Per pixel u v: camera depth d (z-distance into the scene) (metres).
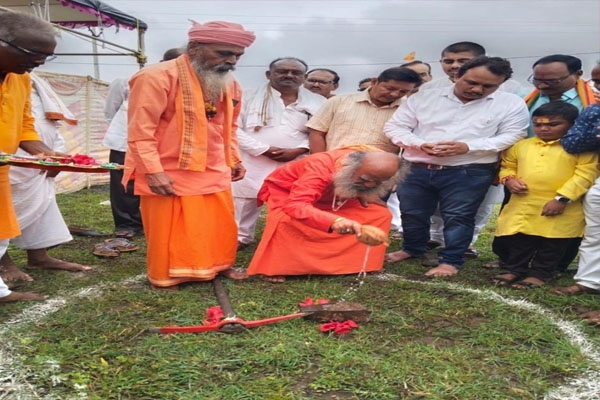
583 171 4.39
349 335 3.64
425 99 5.04
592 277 4.41
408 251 5.50
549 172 4.52
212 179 4.46
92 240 6.25
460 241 5.03
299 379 3.05
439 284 4.73
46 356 3.23
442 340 3.63
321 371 3.13
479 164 4.89
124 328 3.66
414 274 5.07
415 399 2.87
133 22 11.80
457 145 4.71
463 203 4.95
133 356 3.27
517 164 4.78
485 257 5.83
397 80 5.10
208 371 3.10
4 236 4.00
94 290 4.46
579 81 4.87
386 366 3.17
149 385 2.94
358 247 4.88
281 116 5.63
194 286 4.56
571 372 3.19
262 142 5.62
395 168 4.15
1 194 3.97
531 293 4.52
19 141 4.16
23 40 3.54
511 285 4.75
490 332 3.71
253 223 5.89
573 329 3.81
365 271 4.93
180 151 4.25
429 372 3.14
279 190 4.87
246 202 5.73
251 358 3.23
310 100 5.79
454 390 2.94
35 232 4.78
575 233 4.57
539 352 3.47
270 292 4.46
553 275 4.95
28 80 4.16
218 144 4.52
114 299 4.21
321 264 4.79
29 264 4.98
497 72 4.62
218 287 4.42
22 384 2.96
